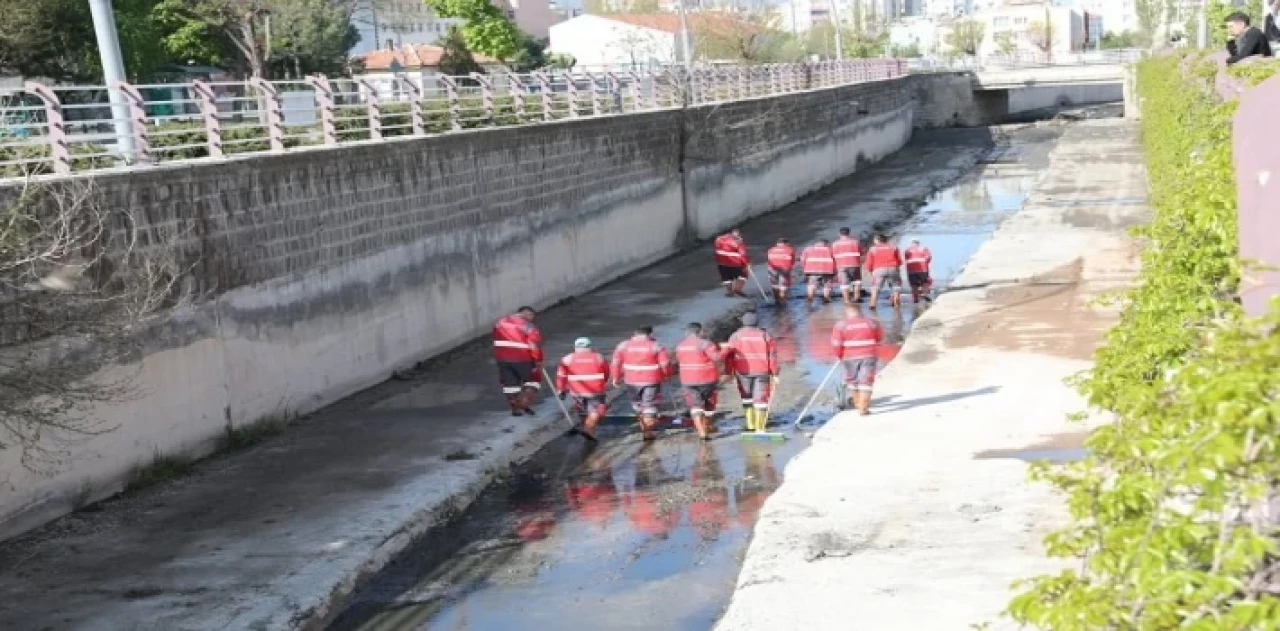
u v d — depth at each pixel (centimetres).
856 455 1442
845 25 13050
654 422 1736
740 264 2806
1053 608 418
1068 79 7900
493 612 1155
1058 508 1172
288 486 1471
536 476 1580
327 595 1152
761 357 1691
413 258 2155
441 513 1409
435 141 2238
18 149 1623
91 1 1587
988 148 6662
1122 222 3297
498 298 2478
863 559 1092
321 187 1880
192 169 1583
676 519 1395
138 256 1477
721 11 9319
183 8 4022
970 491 1265
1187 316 791
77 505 1377
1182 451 371
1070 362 1858
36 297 1303
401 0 7431
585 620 1128
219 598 1129
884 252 2634
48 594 1145
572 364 1727
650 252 3381
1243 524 387
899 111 6956
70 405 1278
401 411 1838
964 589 995
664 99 3847
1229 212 766
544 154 2709
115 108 1636
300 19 4512
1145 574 377
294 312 1802
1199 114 1758
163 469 1504
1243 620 350
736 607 1014
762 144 4419
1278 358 371
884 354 2195
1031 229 3272
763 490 1485
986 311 2288
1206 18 3897
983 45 18538
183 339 1555
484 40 5547
